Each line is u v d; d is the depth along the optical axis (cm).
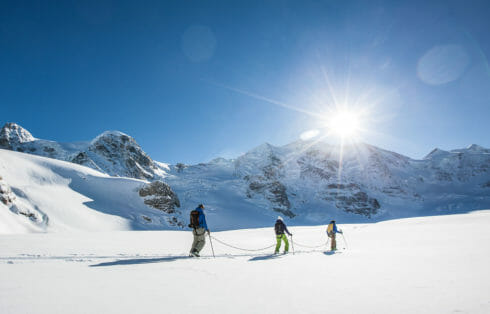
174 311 308
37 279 459
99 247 1067
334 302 343
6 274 489
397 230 2356
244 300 357
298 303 341
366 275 525
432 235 1639
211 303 343
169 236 1988
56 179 6944
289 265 671
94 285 433
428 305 317
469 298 340
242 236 2509
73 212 5612
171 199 8019
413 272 541
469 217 3406
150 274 537
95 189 7331
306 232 3042
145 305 331
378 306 320
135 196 7612
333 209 13488
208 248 1312
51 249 921
